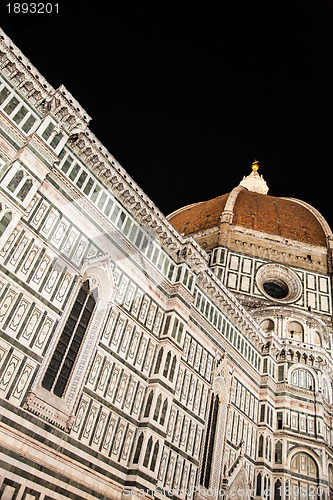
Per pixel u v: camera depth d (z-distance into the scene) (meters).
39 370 28.64
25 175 30.91
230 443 42.97
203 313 44.12
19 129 31.88
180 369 39.34
